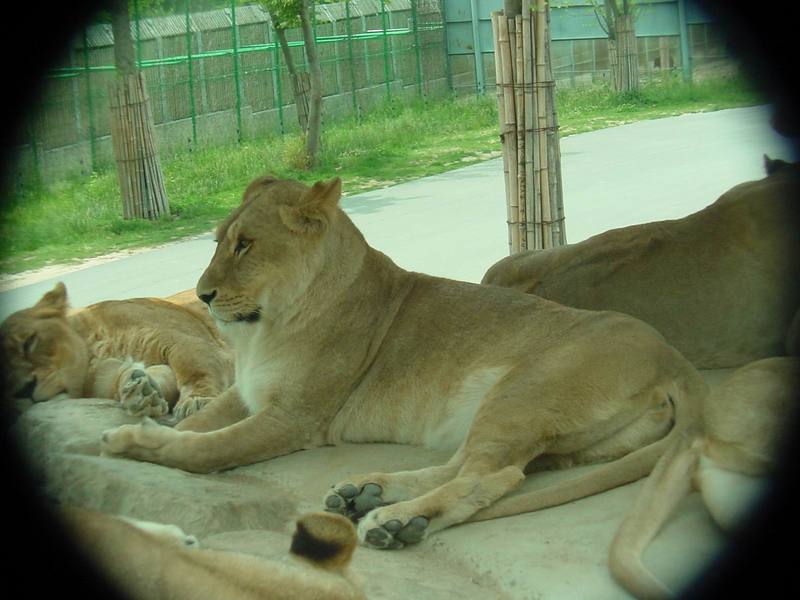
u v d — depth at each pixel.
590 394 5.70
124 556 3.46
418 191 21.98
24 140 25.39
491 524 5.28
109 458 6.11
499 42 9.66
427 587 4.66
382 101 39.81
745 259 6.86
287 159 27.31
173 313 8.03
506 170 9.87
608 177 20.28
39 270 17.58
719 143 23.66
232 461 6.31
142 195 21.81
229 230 6.50
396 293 6.76
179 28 31.62
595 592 4.54
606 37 41.59
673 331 7.00
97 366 7.66
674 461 4.99
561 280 7.38
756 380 4.86
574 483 5.42
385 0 39.66
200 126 31.69
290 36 35.56
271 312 6.51
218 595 3.33
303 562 3.60
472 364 6.25
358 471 6.12
